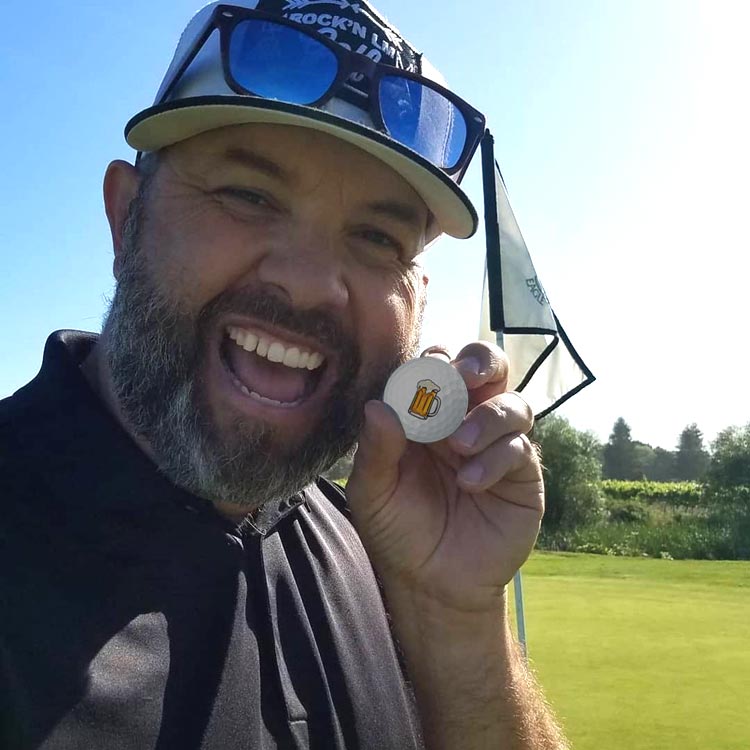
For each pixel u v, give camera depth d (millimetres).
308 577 368
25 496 282
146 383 330
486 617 432
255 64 331
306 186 339
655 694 1069
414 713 395
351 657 362
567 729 922
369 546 433
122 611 283
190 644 295
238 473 325
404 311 376
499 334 924
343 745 338
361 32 353
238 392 335
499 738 425
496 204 942
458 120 379
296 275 332
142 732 271
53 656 264
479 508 437
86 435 298
